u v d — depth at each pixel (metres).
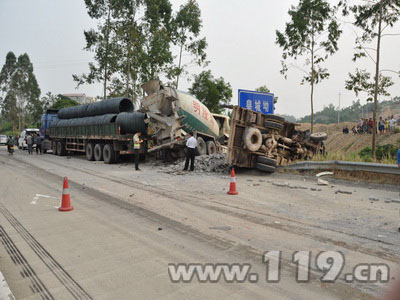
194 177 12.16
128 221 5.96
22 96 88.44
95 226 5.64
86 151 20.20
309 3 18.48
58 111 25.38
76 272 3.77
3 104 89.44
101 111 19.48
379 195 8.35
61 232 5.30
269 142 13.23
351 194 8.53
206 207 7.10
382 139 26.39
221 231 5.32
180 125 16.22
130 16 29.56
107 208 7.00
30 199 7.97
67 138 23.20
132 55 28.92
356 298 3.12
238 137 13.08
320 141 15.09
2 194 8.60
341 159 12.12
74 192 8.91
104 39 30.30
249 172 13.77
